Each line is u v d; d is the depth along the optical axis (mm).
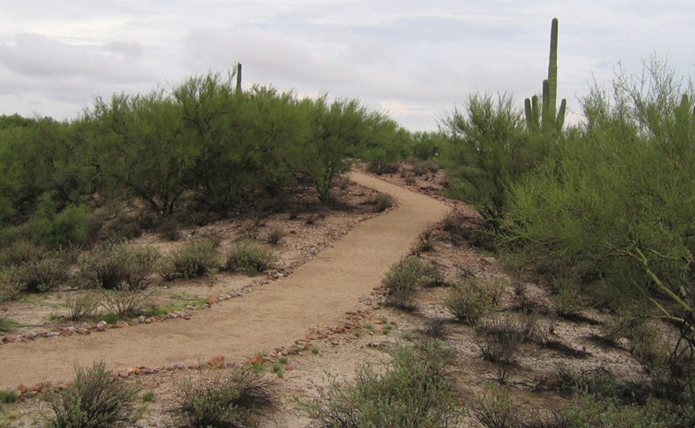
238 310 11344
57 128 30062
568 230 6977
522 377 8523
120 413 5777
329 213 24219
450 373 8086
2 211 25000
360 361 8672
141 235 21469
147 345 8711
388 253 17656
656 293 8734
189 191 26906
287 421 6195
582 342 10781
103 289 12375
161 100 25000
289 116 24531
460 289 12750
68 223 21000
